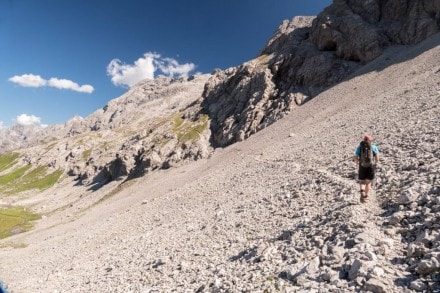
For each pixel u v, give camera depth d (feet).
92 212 323.78
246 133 337.72
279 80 371.76
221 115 428.56
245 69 441.68
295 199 76.79
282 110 317.01
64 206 491.31
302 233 52.80
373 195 55.83
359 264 33.81
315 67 331.98
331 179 78.07
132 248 106.93
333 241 43.80
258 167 156.97
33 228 370.53
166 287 56.13
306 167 109.91
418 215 40.70
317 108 259.60
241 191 123.44
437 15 280.10
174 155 396.78
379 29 314.96
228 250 64.39
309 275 37.81
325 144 136.26
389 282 30.50
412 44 282.77
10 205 542.98
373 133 109.19
